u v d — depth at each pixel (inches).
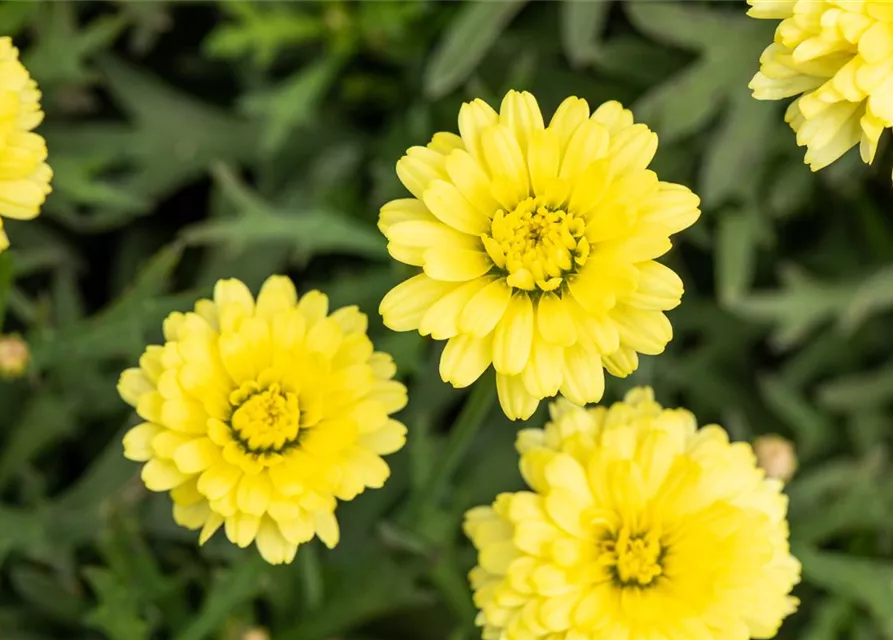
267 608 16.6
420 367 16.3
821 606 16.5
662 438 14.1
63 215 17.0
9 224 17.3
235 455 13.9
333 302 16.2
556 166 13.6
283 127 17.0
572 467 14.0
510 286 13.6
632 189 13.5
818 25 13.9
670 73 17.3
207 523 14.0
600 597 14.0
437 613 16.6
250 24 16.9
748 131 16.9
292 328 14.1
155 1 17.0
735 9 17.2
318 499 13.9
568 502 14.0
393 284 16.2
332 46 17.3
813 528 16.6
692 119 16.8
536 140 13.6
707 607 13.9
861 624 16.7
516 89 16.9
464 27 16.5
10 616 16.4
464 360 13.6
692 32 16.8
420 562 15.7
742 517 14.0
